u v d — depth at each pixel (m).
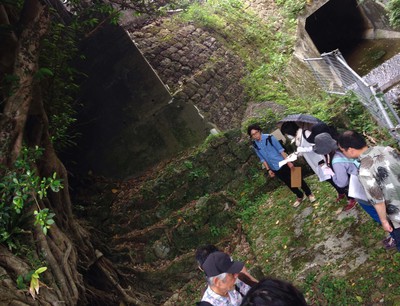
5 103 6.03
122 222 8.90
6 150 5.57
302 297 2.36
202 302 3.30
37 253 5.45
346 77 8.83
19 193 4.91
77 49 8.84
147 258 8.12
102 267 7.43
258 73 13.16
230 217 8.46
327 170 5.31
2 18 6.20
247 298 2.37
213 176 9.24
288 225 7.09
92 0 9.45
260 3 16.67
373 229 5.60
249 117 11.52
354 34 17.94
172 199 8.99
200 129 10.48
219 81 11.99
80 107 9.92
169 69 11.63
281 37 15.20
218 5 15.21
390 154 4.09
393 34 15.87
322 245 6.04
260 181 9.02
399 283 4.62
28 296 4.82
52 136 7.82
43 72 6.01
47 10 6.21
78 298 5.95
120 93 10.15
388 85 10.48
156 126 10.28
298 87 13.27
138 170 10.14
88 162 10.05
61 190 7.14
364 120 8.16
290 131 6.12
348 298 4.92
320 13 19.03
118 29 9.99
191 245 8.22
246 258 7.21
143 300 7.56
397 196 4.04
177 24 13.15
